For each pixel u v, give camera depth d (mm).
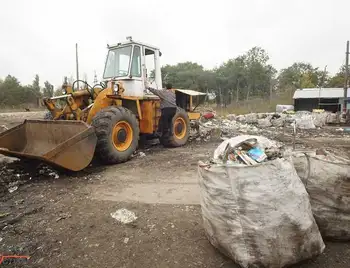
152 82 7406
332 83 38531
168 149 7488
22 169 5082
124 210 3334
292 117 14508
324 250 2402
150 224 2994
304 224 2098
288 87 39438
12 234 2865
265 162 2146
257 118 15508
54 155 4344
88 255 2502
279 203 2070
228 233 2191
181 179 4613
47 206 3545
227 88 33250
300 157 2555
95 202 3645
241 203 2111
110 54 7066
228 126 12219
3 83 42938
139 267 2332
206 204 2359
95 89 6285
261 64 33781
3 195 3949
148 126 6766
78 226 2998
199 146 7973
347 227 2443
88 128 4719
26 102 41656
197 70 35031
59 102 6109
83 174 4926
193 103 9984
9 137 5277
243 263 2098
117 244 2648
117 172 5059
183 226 2932
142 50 6863
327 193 2420
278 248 2047
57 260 2443
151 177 4742
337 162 2479
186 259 2395
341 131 12023
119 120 5586
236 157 2291
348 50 20172
